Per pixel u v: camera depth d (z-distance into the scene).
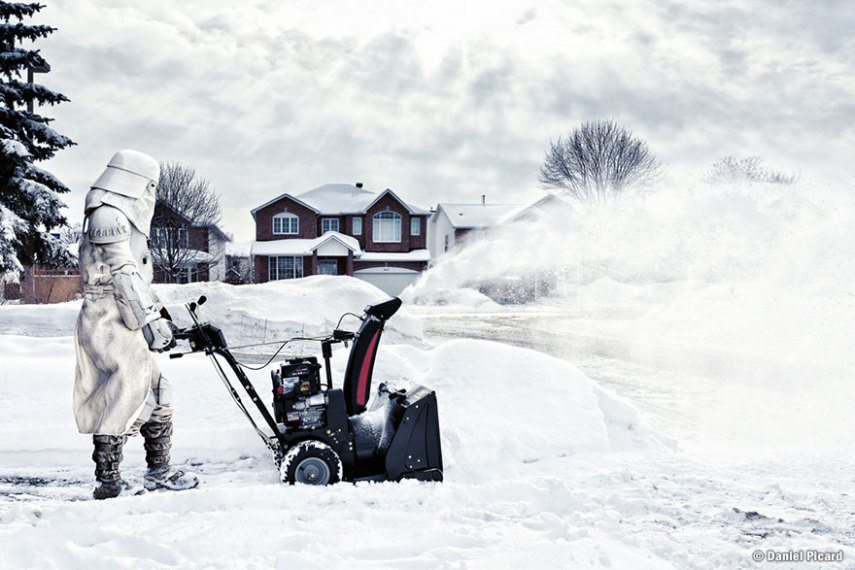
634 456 5.80
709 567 3.04
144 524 3.33
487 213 45.50
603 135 46.38
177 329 4.42
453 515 3.61
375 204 44.50
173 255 34.66
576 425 6.16
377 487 4.03
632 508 3.89
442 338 19.08
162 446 4.53
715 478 4.70
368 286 14.75
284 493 3.81
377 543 3.17
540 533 3.39
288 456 4.37
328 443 4.61
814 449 6.35
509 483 4.12
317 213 44.19
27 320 13.08
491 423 5.98
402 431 4.61
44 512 3.50
